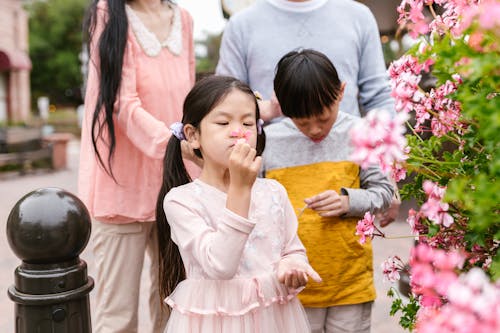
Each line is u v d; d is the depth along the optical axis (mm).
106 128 2137
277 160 2029
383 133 980
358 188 2021
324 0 2291
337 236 1929
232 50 2371
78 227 1675
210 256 1408
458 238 1292
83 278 1729
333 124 2010
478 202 931
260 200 1689
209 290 1546
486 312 773
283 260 1591
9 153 12086
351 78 2291
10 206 8062
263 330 1546
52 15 31609
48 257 1643
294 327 1613
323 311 1988
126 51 2092
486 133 922
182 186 1699
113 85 2041
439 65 1028
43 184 10633
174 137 1855
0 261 4984
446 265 917
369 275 1997
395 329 3227
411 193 1412
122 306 2207
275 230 1677
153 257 2377
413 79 1226
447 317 815
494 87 1000
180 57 2332
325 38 2258
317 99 1774
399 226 5633
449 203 1163
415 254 951
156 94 2209
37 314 1656
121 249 2193
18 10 19125
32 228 1613
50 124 27469
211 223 1599
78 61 32000
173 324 1607
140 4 2256
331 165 1987
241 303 1533
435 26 1327
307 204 1880
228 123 1589
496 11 864
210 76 1718
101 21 2082
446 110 1278
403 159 1195
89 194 2201
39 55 31516
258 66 2299
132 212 2154
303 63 1800
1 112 19484
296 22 2268
